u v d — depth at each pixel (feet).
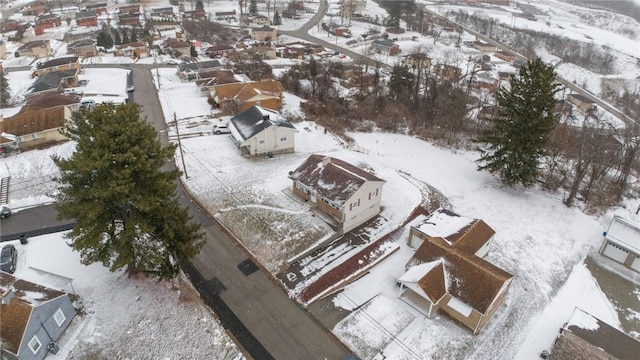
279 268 120.06
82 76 281.54
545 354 97.71
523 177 157.28
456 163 189.06
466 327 104.32
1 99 230.27
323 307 109.19
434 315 107.45
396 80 259.19
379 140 209.15
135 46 345.10
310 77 286.46
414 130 222.69
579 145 172.04
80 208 92.48
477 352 98.48
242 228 134.21
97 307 103.71
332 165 145.28
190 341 96.99
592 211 155.33
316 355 96.32
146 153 95.30
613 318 112.06
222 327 101.45
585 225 147.54
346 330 102.58
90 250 107.55
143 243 101.40
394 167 182.60
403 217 146.61
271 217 139.03
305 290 113.09
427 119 229.04
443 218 136.36
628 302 118.21
